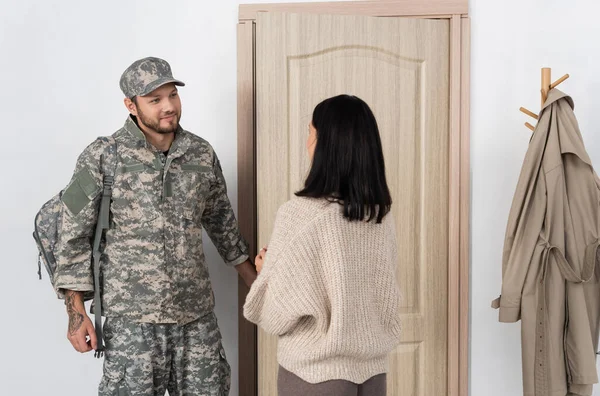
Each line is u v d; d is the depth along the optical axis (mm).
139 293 2328
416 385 2932
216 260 2920
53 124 2912
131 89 2324
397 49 2838
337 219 1821
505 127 2852
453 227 2887
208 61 2873
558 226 2553
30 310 2949
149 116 2328
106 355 2373
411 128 2871
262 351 2811
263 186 2793
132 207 2338
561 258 2525
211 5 2863
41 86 2902
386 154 2861
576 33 2801
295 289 1799
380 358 1915
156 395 2404
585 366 2514
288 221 1853
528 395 2568
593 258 2545
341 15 2832
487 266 2895
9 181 2928
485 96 2854
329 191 1834
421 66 2867
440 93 2877
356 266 1837
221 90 2881
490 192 2877
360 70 2824
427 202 2895
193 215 2434
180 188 2402
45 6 2885
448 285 2926
